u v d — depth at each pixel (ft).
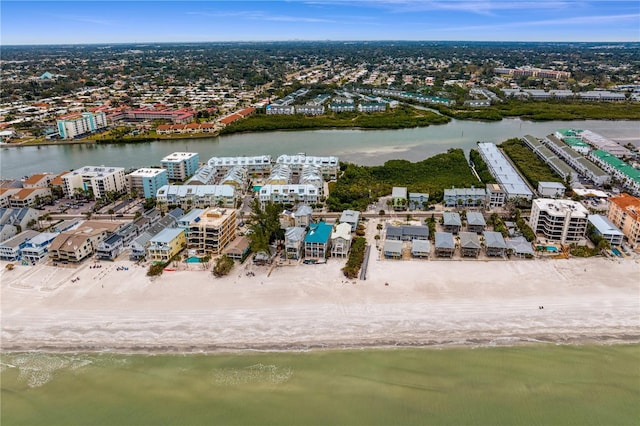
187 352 357.20
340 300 411.75
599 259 469.16
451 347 356.79
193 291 428.97
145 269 467.93
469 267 460.14
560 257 474.90
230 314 396.16
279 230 512.22
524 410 303.89
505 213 605.73
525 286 426.10
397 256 479.41
